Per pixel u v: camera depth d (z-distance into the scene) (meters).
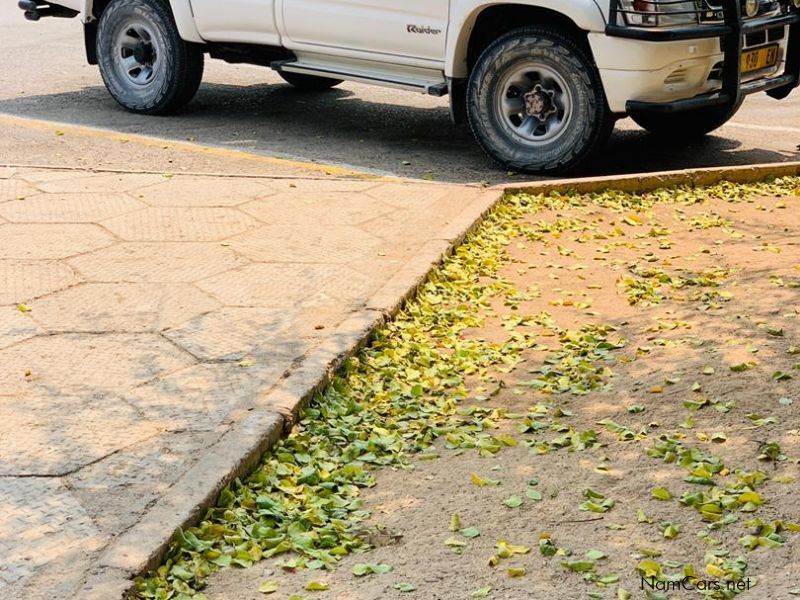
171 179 8.52
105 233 7.23
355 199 8.19
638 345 5.90
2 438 4.68
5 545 3.96
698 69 8.91
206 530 4.14
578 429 5.03
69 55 14.33
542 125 9.27
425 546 4.13
